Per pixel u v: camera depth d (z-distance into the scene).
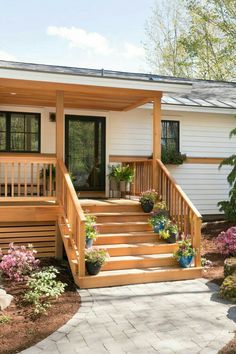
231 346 3.65
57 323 4.22
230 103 11.41
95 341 3.79
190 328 4.11
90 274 5.68
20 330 4.02
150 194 7.52
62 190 6.99
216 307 4.75
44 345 3.69
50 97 8.08
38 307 4.53
